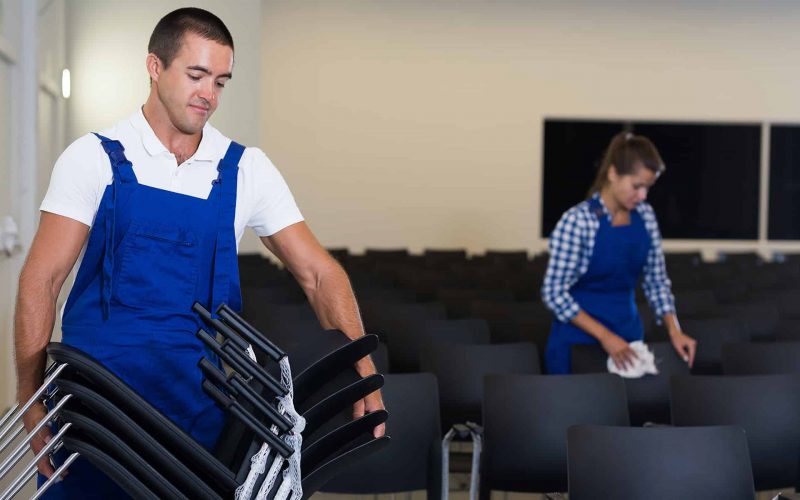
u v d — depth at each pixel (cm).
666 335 505
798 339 509
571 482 276
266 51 1298
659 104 1330
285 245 222
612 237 384
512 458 349
